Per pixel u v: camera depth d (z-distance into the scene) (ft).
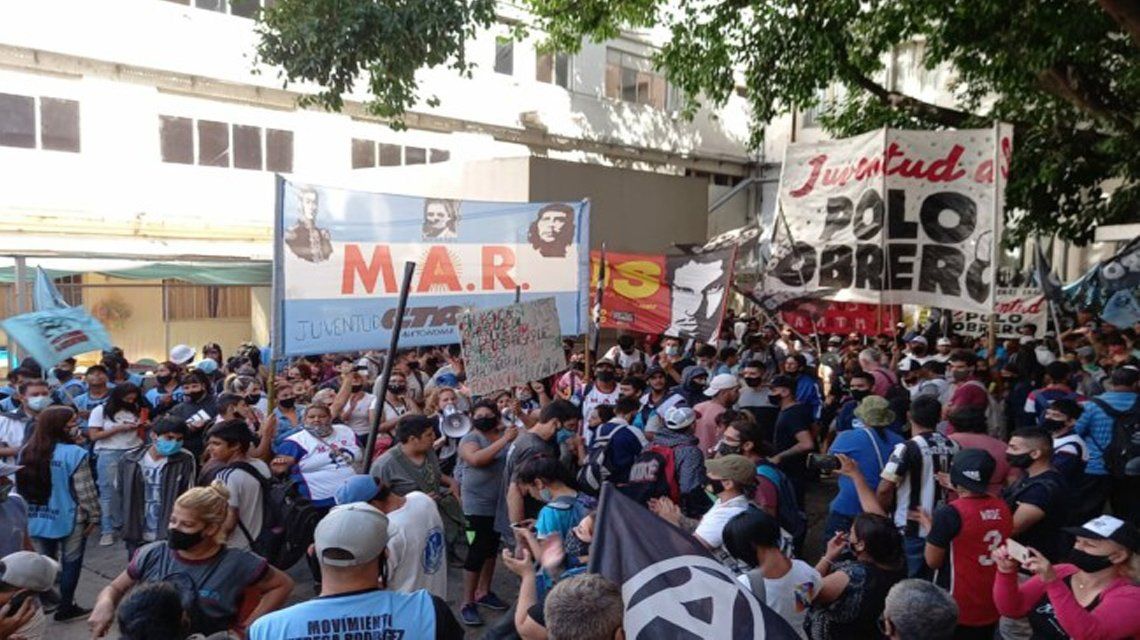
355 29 36.88
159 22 62.18
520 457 18.24
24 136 56.80
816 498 30.89
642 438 20.88
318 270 21.24
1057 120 46.34
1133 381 21.68
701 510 18.78
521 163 48.93
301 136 70.33
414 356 36.65
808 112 95.96
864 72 49.26
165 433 19.93
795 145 32.73
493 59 81.66
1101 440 21.38
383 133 75.31
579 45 52.29
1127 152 41.14
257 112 68.03
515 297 25.29
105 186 60.29
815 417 27.86
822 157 31.81
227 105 66.39
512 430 20.01
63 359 29.78
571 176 50.88
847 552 13.75
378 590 9.91
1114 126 41.78
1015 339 41.52
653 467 19.19
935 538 14.28
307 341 21.02
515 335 21.27
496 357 20.84
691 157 98.63
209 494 11.94
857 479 16.78
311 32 36.99
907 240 29.35
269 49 38.70
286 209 20.67
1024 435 15.87
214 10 65.10
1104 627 10.59
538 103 85.10
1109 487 21.58
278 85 68.39
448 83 78.23
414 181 55.98
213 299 64.49
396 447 18.54
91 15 58.90
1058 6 36.70
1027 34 38.63
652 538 10.50
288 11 38.19
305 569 23.27
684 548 10.44
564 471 14.80
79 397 29.14
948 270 28.68
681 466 19.15
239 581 11.91
